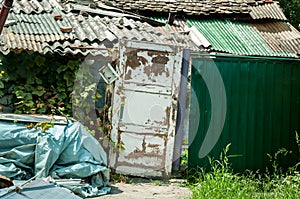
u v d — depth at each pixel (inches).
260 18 430.0
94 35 321.1
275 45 398.0
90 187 253.9
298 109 312.0
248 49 384.8
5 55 301.9
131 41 303.7
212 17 427.5
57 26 330.3
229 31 410.0
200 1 438.0
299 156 310.0
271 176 304.8
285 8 706.8
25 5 357.4
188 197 251.8
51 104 309.4
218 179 260.2
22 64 310.5
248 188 253.6
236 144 306.2
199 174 296.2
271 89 309.1
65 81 314.5
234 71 305.9
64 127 271.0
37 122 266.1
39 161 254.5
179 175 306.8
